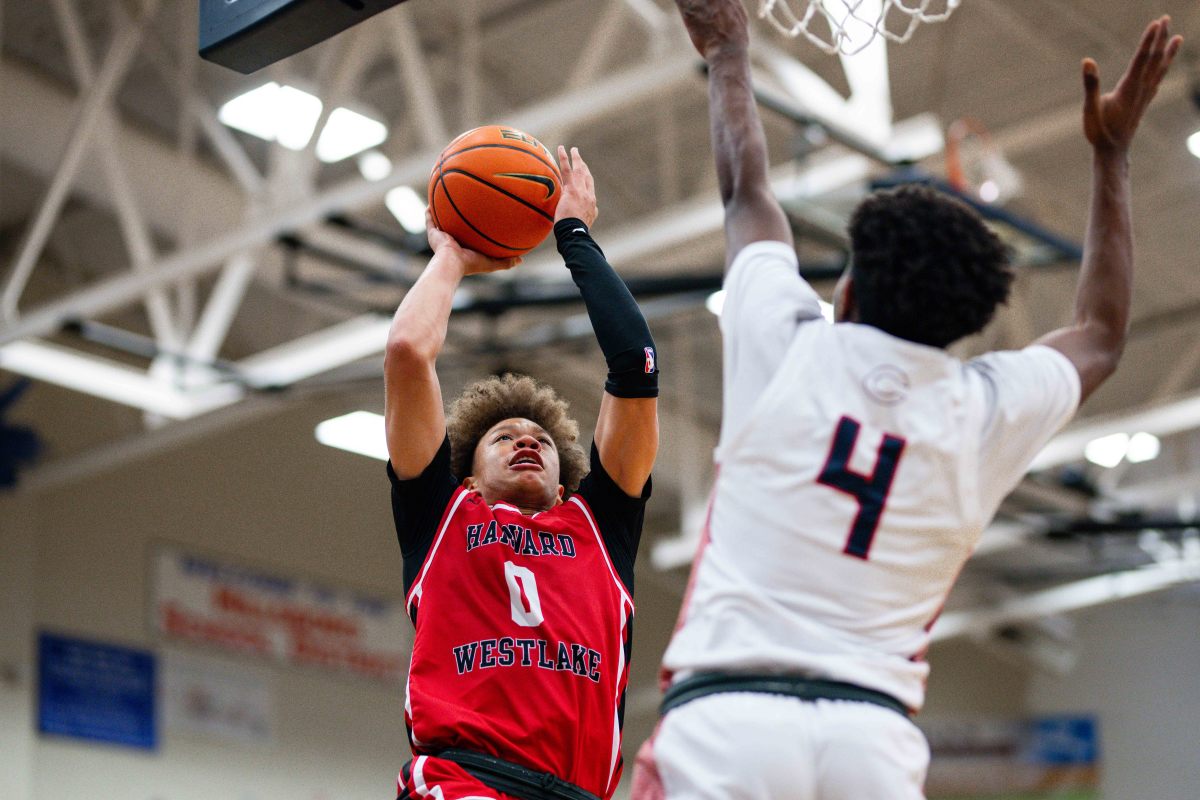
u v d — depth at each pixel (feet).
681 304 46.91
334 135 48.96
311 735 68.44
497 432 14.17
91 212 60.13
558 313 55.11
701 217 44.21
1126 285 11.87
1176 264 66.18
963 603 94.84
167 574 65.41
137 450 57.82
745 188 11.86
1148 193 62.23
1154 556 86.69
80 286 63.93
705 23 12.55
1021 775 100.68
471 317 48.16
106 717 61.67
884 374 10.76
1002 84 55.62
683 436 71.00
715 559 10.69
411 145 55.52
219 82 52.06
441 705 12.25
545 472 13.83
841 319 11.44
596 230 63.67
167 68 47.96
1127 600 102.17
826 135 38.14
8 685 58.54
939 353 10.91
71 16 44.24
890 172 39.68
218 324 48.49
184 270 44.14
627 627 13.11
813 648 10.21
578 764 12.31
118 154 45.75
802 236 42.39
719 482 11.00
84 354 64.64
